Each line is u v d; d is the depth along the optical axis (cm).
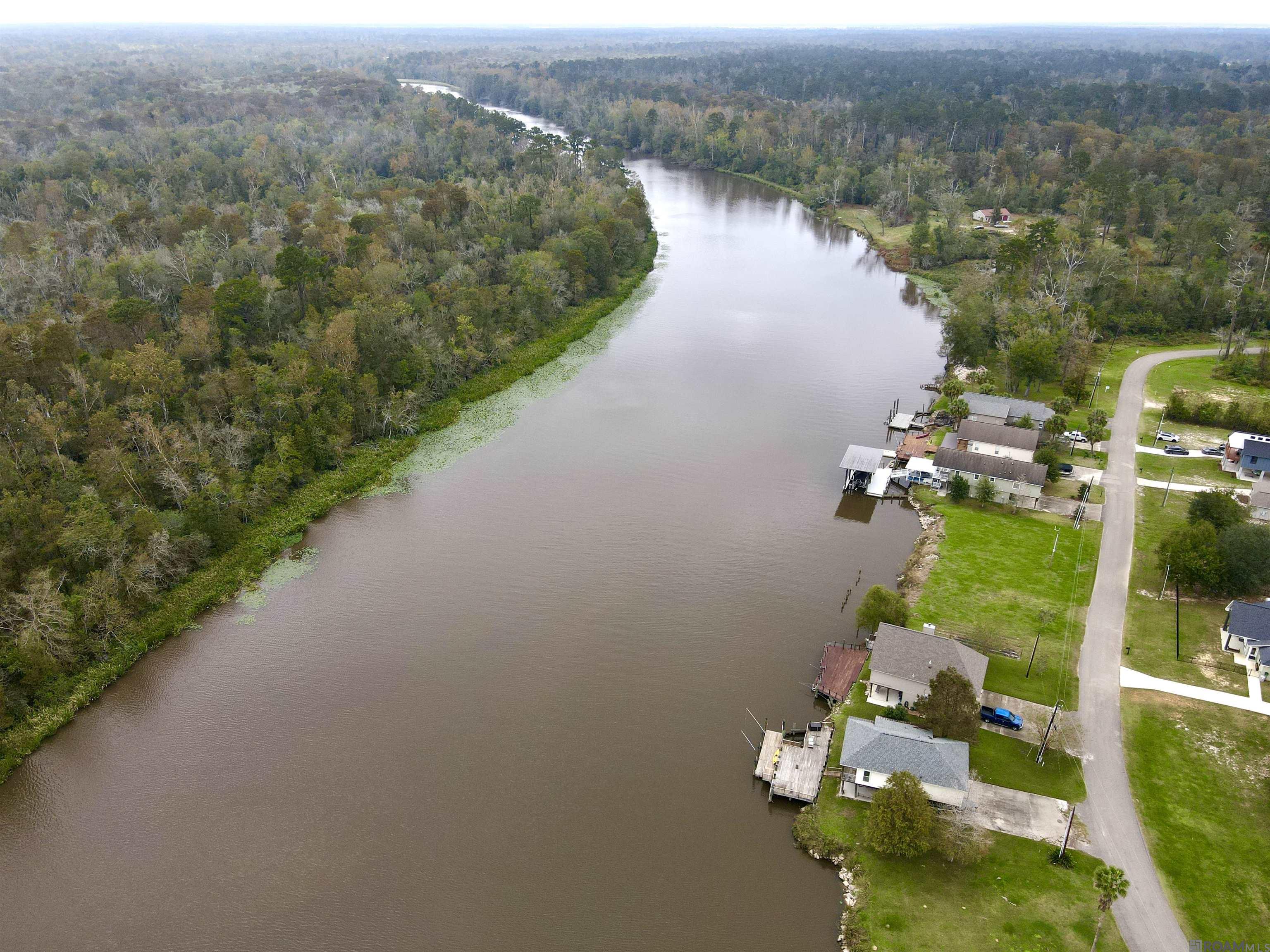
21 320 12350
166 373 10794
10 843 6347
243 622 8631
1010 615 8369
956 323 14362
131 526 8800
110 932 5688
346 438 11500
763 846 6222
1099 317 15575
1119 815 6212
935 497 10681
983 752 6775
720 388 14050
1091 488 10719
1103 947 5284
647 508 10581
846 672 7625
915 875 5831
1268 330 16050
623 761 6931
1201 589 8656
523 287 15900
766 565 9450
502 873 6016
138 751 7112
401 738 7181
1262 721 7056
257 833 6353
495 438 12381
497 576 9275
